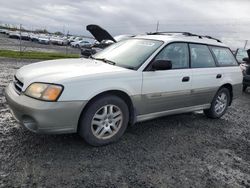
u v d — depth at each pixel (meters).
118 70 3.59
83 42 38.97
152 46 4.15
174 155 3.55
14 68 10.20
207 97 4.98
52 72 3.31
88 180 2.74
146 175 2.96
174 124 4.84
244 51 14.20
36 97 2.97
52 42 43.22
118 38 12.12
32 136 3.61
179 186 2.83
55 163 2.99
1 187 2.46
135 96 3.68
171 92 4.15
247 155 3.86
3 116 4.33
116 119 3.60
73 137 3.70
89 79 3.22
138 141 3.87
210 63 4.97
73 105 3.08
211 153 3.76
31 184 2.55
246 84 9.15
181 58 4.40
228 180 3.08
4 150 3.15
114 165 3.10
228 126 5.17
